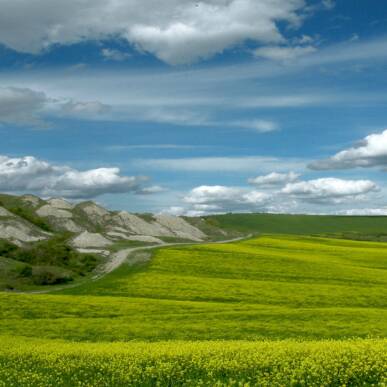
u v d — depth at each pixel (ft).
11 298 164.35
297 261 292.61
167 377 77.00
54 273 246.27
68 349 94.99
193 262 283.59
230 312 146.72
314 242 465.06
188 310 152.97
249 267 268.82
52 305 156.87
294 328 121.70
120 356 86.94
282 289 202.80
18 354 91.66
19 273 247.50
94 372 81.25
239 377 76.23
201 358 83.87
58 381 77.71
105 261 311.06
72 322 133.59
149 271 255.50
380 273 258.57
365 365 75.61
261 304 178.29
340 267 274.36
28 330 123.85
